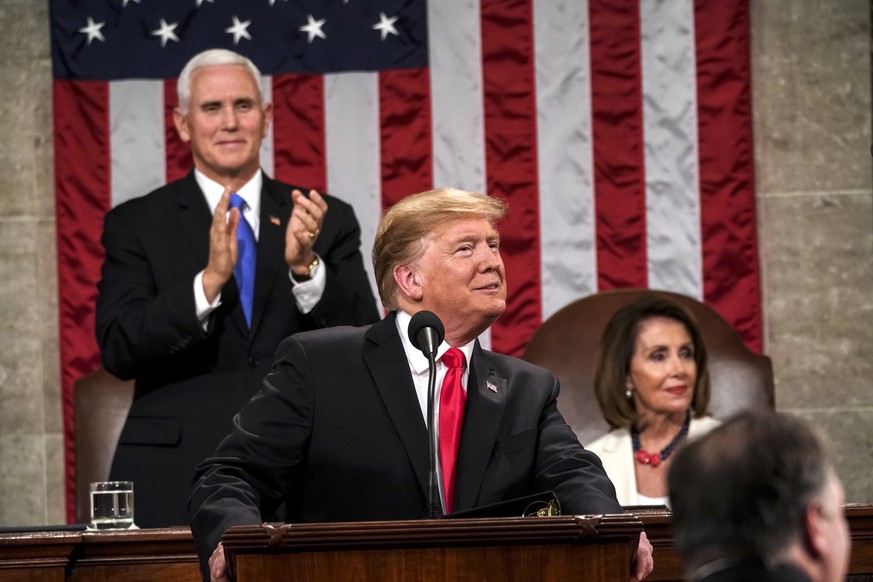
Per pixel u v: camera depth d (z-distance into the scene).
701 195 16.91
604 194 16.97
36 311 17.19
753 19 17.42
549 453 8.13
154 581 9.08
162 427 12.05
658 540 9.05
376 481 7.88
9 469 17.03
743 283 16.86
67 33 16.83
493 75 17.05
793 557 3.69
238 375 12.23
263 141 16.91
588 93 17.03
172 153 16.80
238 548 6.14
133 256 12.86
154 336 11.86
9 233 17.22
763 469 3.71
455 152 17.00
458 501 7.86
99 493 10.02
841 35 17.44
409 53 17.06
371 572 6.16
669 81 16.98
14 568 8.73
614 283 16.91
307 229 11.93
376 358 8.17
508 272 16.91
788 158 17.42
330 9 17.03
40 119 17.33
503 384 8.34
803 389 17.27
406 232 8.25
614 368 12.99
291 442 7.91
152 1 16.88
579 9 17.06
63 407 16.67
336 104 16.97
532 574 6.21
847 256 17.34
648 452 12.81
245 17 16.95
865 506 8.99
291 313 12.52
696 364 12.98
